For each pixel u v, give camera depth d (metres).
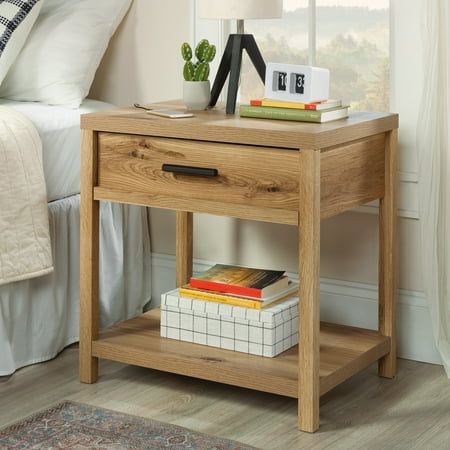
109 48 4.03
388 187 3.30
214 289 3.28
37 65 3.77
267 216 2.91
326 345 3.29
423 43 3.26
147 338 3.36
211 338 3.28
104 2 3.88
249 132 2.88
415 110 3.41
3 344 3.31
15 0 3.68
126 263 3.91
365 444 2.88
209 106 3.38
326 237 3.69
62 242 3.57
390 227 3.33
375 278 3.62
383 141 3.25
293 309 3.26
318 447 2.86
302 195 2.83
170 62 3.90
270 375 3.01
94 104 3.89
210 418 3.06
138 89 4.00
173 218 4.00
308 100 3.02
